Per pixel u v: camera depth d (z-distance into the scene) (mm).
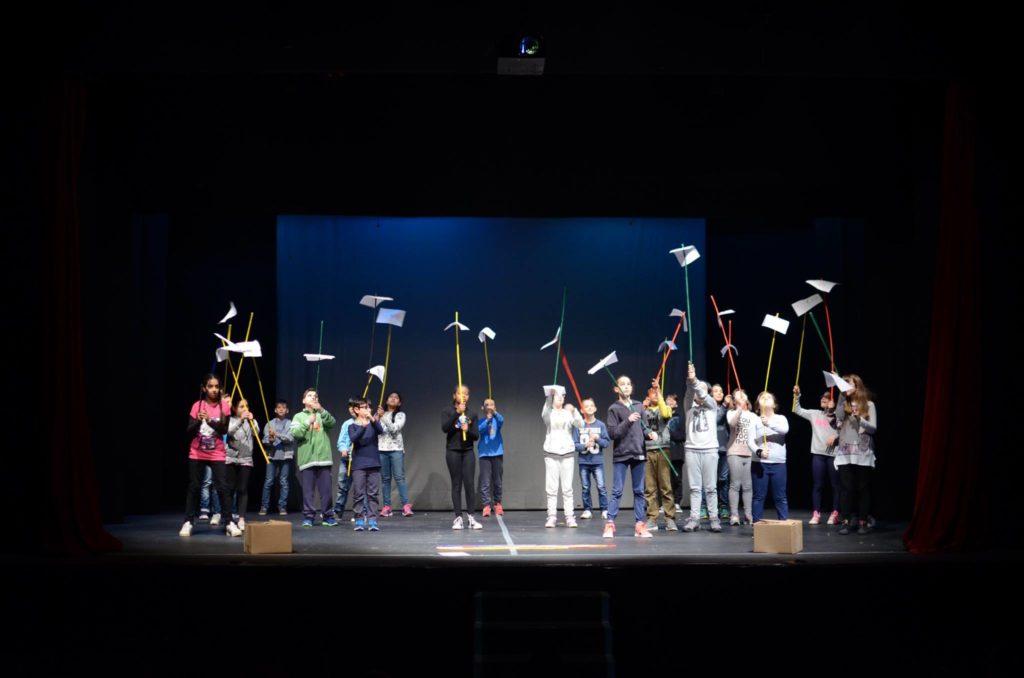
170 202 10516
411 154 10375
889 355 10680
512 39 7879
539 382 12297
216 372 13016
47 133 8188
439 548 8258
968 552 7984
